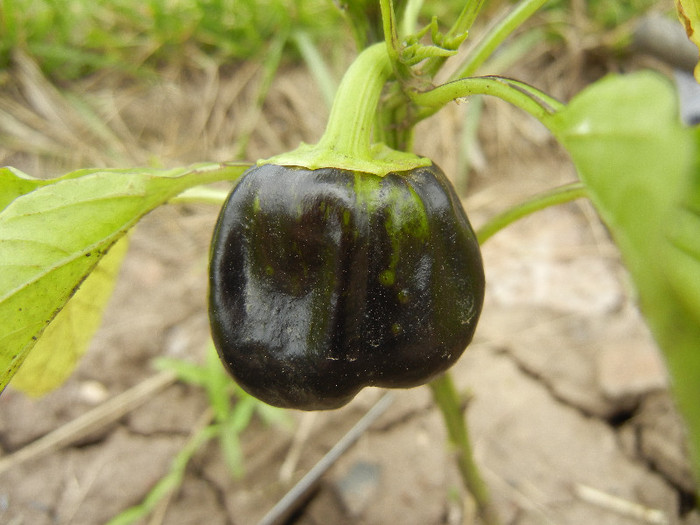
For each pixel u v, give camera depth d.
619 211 0.08
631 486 0.28
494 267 0.37
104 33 0.43
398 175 0.13
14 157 0.40
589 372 0.31
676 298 0.08
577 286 0.35
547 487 0.28
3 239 0.13
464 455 0.21
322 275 0.13
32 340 0.14
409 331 0.13
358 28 0.15
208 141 0.43
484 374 0.32
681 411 0.08
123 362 0.32
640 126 0.08
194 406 0.31
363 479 0.28
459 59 0.43
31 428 0.30
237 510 0.28
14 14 0.41
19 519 0.27
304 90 0.44
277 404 0.14
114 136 0.42
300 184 0.12
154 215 0.39
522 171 0.42
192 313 0.35
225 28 0.44
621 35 0.43
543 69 0.45
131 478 0.29
